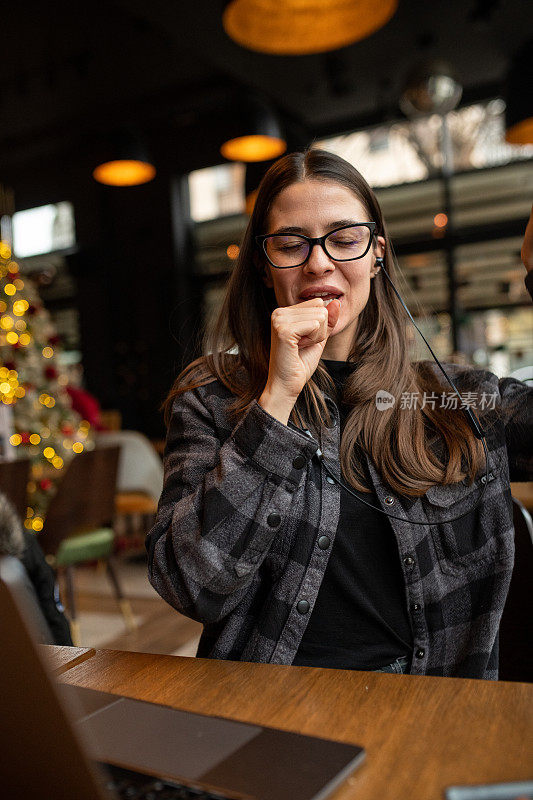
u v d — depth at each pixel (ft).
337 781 1.65
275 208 3.47
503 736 1.89
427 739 1.89
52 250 28.86
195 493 3.08
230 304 3.87
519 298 21.21
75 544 10.30
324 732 1.97
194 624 10.92
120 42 19.20
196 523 2.97
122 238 27.35
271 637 3.21
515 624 3.75
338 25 11.25
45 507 13.10
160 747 1.85
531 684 2.25
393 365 3.59
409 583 3.28
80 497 10.60
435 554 3.39
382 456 3.38
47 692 1.36
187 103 23.35
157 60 20.34
